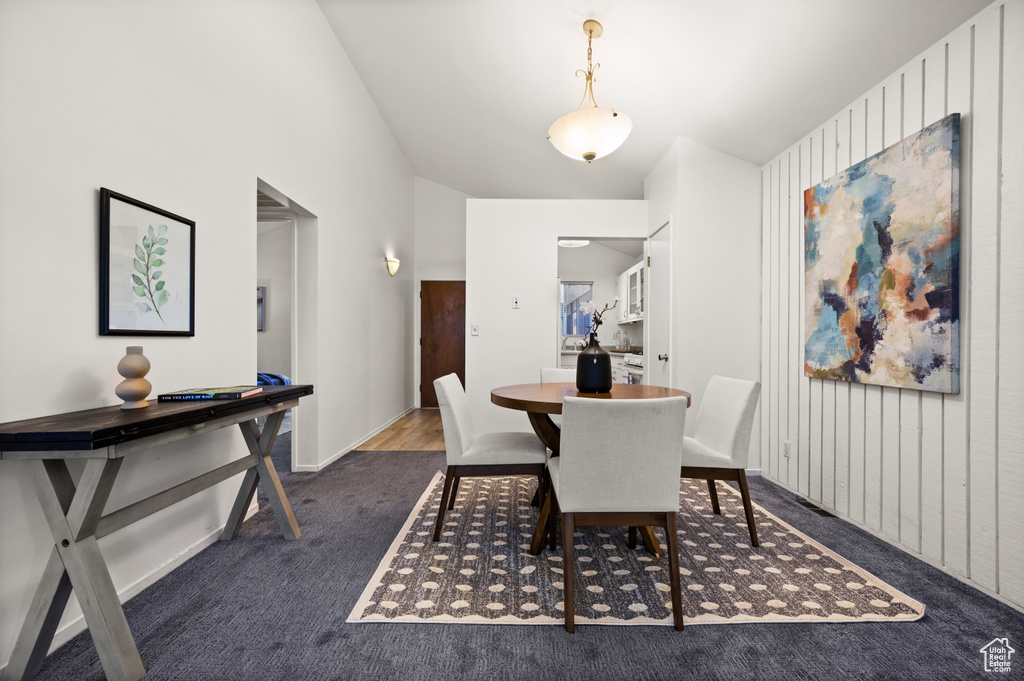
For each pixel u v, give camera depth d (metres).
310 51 3.50
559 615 1.70
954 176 1.94
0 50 1.39
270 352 7.27
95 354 1.69
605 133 2.96
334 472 3.65
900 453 2.29
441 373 7.33
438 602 1.79
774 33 2.43
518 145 5.00
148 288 1.93
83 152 1.65
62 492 1.35
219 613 1.72
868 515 2.50
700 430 2.72
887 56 2.25
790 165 3.26
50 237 1.53
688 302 3.69
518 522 2.62
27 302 1.46
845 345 2.62
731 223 3.70
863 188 2.46
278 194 3.09
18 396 1.43
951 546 2.01
